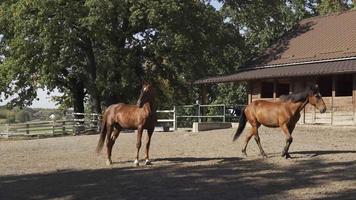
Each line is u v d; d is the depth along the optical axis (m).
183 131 33.09
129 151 20.22
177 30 39.97
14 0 41.59
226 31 45.16
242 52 50.00
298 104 16.38
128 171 15.07
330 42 32.94
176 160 17.22
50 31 38.00
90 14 37.09
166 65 45.09
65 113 55.09
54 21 38.16
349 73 26.94
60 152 20.92
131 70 42.19
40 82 41.12
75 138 29.55
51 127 39.47
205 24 41.97
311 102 16.27
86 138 28.95
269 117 16.77
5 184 13.52
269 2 50.78
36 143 26.52
